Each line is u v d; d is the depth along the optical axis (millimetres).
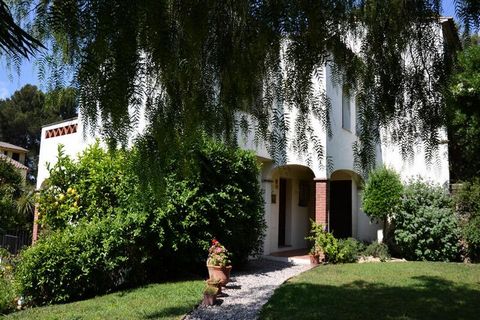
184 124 2719
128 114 2252
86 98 2328
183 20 2338
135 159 2617
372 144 3256
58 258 7055
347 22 3002
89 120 2402
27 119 34469
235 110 3096
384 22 3141
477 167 11367
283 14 2424
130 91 2129
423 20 3096
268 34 2508
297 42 2619
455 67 3182
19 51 1982
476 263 10898
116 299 6805
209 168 8773
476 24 2535
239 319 5719
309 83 2799
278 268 10461
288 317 5688
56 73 2596
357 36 3158
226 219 9352
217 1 2549
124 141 2447
